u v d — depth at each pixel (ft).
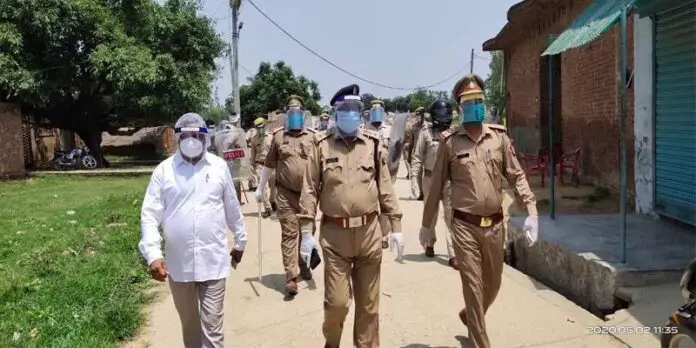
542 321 18.12
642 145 28.60
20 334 18.11
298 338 18.11
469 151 15.07
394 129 43.47
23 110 95.25
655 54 27.27
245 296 22.61
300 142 22.40
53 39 84.28
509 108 63.52
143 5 91.45
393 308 20.25
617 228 25.50
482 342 14.84
